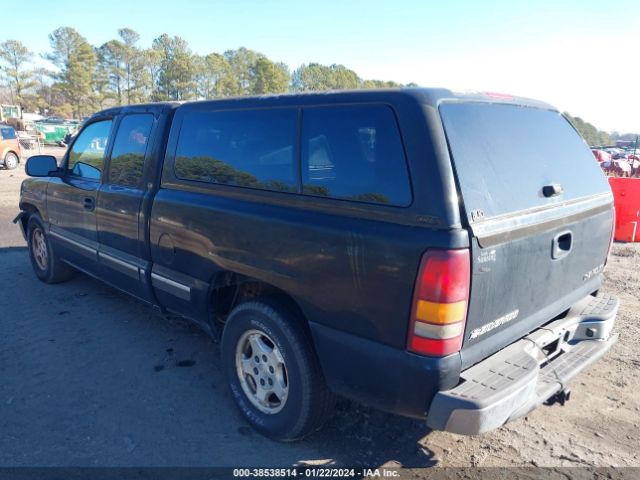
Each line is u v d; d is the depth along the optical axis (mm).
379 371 2506
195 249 3445
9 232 8953
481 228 2322
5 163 20797
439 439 3205
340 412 3445
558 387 2805
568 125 3514
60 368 3996
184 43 99062
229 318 3262
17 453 2994
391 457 3029
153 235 3832
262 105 3121
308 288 2742
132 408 3473
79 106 91312
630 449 3141
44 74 96875
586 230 3158
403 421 3373
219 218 3207
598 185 3412
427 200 2309
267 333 3020
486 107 2770
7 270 6551
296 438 3057
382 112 2529
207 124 3488
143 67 95125
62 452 3012
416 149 2377
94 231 4633
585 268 3291
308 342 2877
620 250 8023
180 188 3623
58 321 4879
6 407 3455
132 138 4207
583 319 3271
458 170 2348
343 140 2666
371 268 2447
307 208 2777
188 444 3111
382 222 2443
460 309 2295
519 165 2742
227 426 3299
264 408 3193
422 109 2416
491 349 2580
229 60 95625
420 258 2281
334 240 2584
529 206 2658
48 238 5582
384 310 2436
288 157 2920
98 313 5086
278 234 2852
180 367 4035
